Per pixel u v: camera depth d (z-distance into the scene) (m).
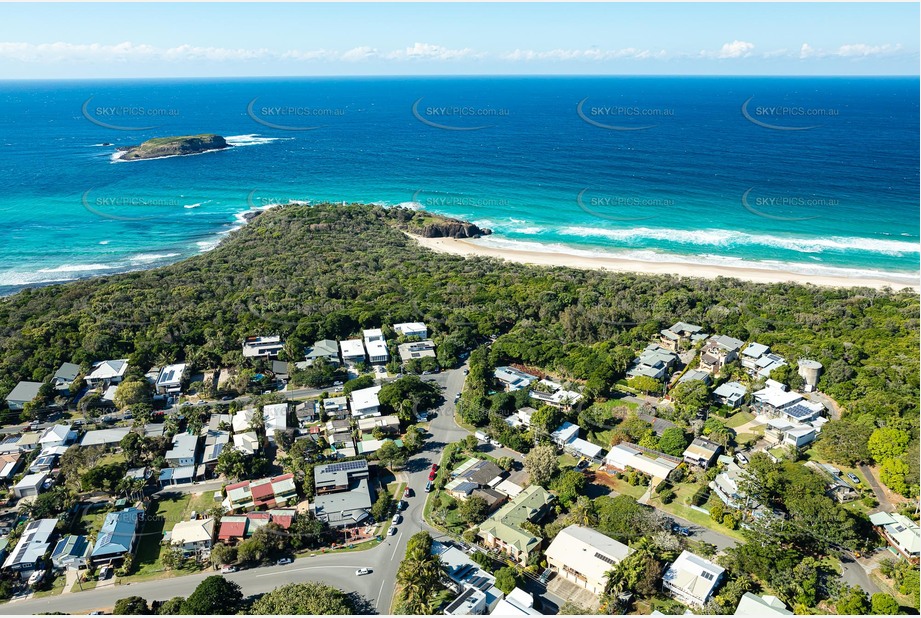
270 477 104.56
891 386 120.06
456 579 80.62
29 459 108.19
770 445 109.50
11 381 129.75
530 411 118.75
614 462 105.94
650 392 128.25
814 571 78.56
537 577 82.75
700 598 75.75
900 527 87.00
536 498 94.81
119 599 80.12
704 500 96.25
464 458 109.62
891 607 72.69
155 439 109.81
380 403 123.00
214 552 85.38
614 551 82.25
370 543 90.19
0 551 87.12
